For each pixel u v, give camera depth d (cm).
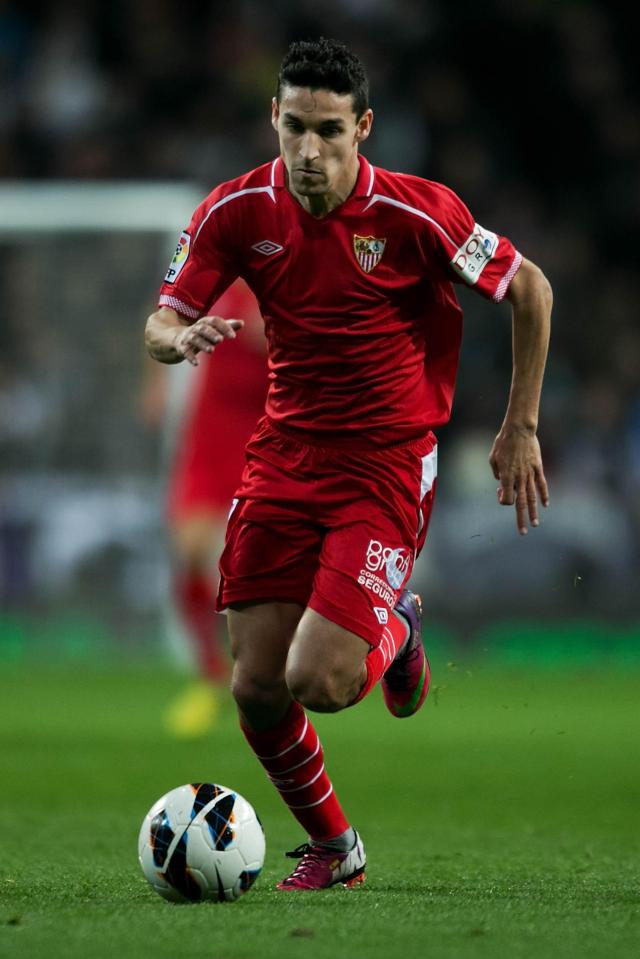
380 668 1645
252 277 1691
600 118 6850
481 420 5797
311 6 6675
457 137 6588
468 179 6481
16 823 2291
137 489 5356
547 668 5175
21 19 6694
